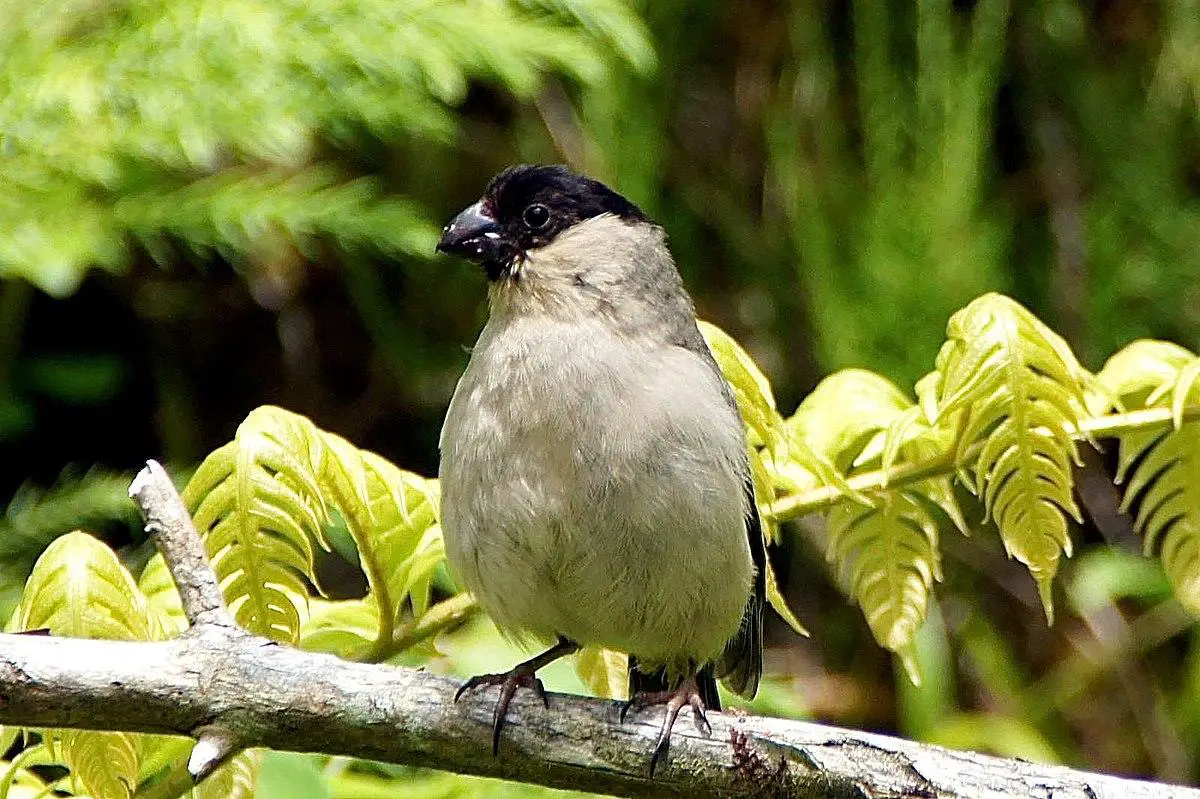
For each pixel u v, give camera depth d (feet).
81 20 32.01
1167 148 41.11
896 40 39.42
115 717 17.33
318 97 30.86
